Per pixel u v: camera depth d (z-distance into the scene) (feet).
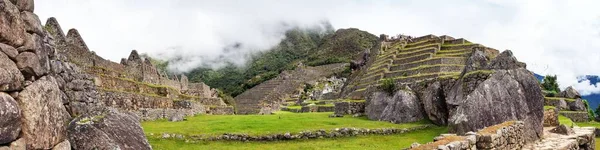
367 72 190.19
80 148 22.22
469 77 81.15
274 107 209.67
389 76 154.10
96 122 23.58
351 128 74.49
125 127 25.07
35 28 17.87
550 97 155.74
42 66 18.12
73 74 31.01
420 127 82.28
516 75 72.28
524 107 67.62
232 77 412.36
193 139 63.77
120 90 97.40
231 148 60.34
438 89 87.25
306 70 311.47
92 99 33.71
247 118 101.14
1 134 14.74
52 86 18.54
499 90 71.05
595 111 166.40
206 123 83.92
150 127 73.82
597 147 79.87
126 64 123.75
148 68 140.36
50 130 17.79
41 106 17.22
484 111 69.92
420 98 92.73
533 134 63.52
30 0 17.93
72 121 23.59
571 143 58.08
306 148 61.82
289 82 281.33
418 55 165.27
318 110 159.12
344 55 425.69
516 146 53.26
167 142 61.31
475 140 41.91
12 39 16.11
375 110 96.73
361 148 62.18
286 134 68.39
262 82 318.24
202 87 193.98
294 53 493.36
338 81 277.44
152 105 103.86
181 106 118.93
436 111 85.40
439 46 175.32
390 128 77.77
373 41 460.96
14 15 16.34
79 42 99.76
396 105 90.74
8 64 15.71
